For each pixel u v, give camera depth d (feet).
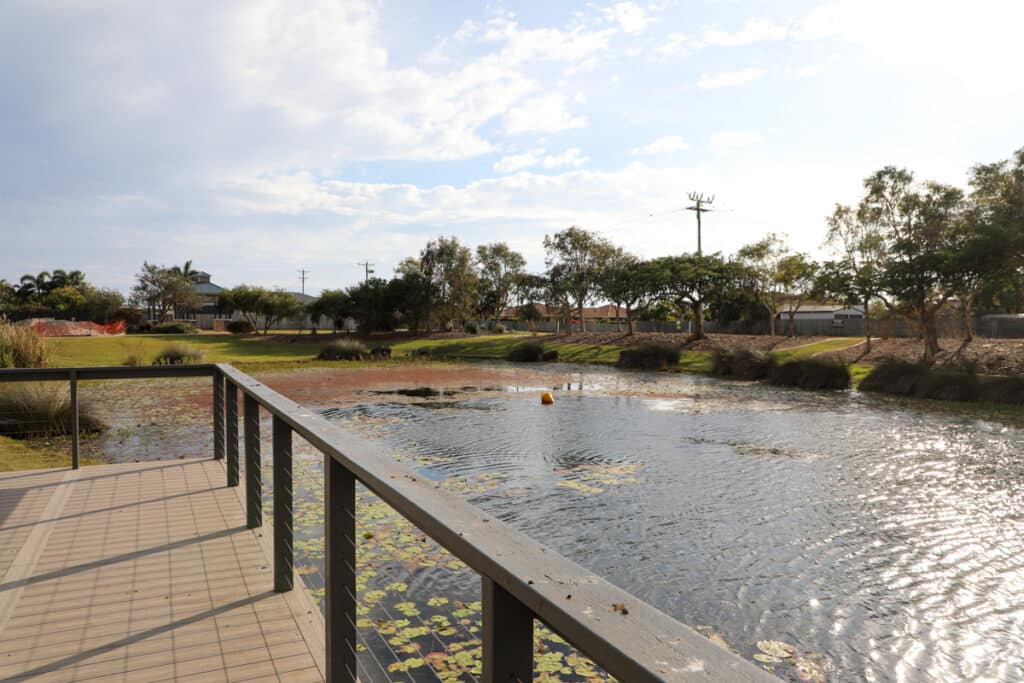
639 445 35.17
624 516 22.86
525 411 47.70
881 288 81.66
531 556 3.13
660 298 123.54
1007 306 95.81
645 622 2.43
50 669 7.43
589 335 134.41
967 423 43.01
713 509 23.75
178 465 17.61
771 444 35.60
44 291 265.34
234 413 15.31
